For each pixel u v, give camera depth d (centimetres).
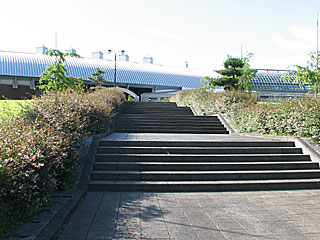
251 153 817
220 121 1431
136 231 406
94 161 719
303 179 697
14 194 357
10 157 376
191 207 520
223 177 680
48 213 433
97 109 969
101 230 406
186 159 754
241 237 393
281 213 492
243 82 2581
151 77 5859
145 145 833
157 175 666
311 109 896
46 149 452
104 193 604
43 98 838
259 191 640
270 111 1091
